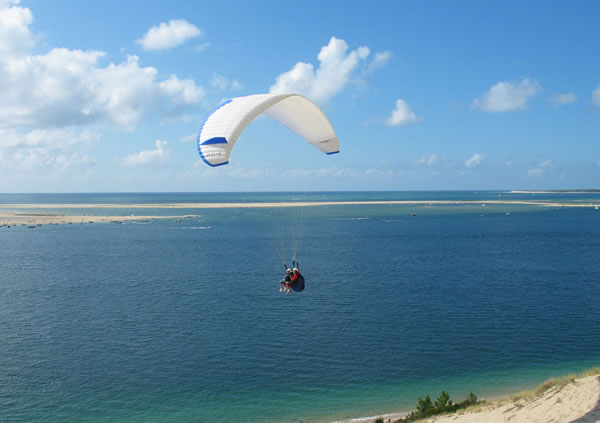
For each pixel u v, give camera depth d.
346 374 26.56
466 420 15.92
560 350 29.89
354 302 42.56
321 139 21.75
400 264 63.69
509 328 34.50
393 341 31.89
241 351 30.28
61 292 47.25
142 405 23.11
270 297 44.81
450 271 58.00
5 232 108.69
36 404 23.23
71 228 118.69
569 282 50.69
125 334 33.72
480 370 26.83
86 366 27.89
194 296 45.38
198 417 21.84
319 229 119.06
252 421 21.44
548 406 14.36
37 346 31.30
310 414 21.94
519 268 59.88
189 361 28.64
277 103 19.55
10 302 43.06
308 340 32.25
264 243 89.44
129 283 51.78
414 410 21.78
